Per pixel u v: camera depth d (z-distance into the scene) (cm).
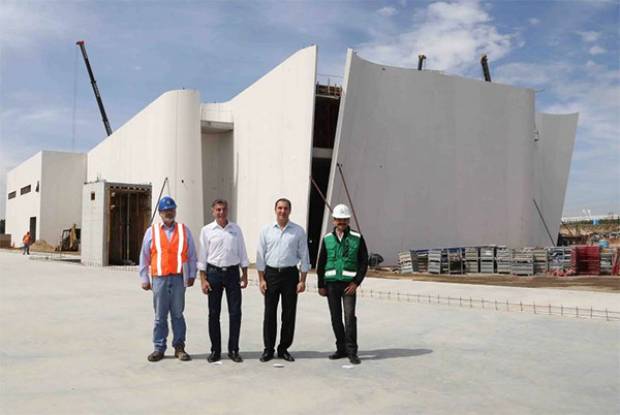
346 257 691
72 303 1251
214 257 682
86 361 679
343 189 2716
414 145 2944
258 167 3117
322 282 711
